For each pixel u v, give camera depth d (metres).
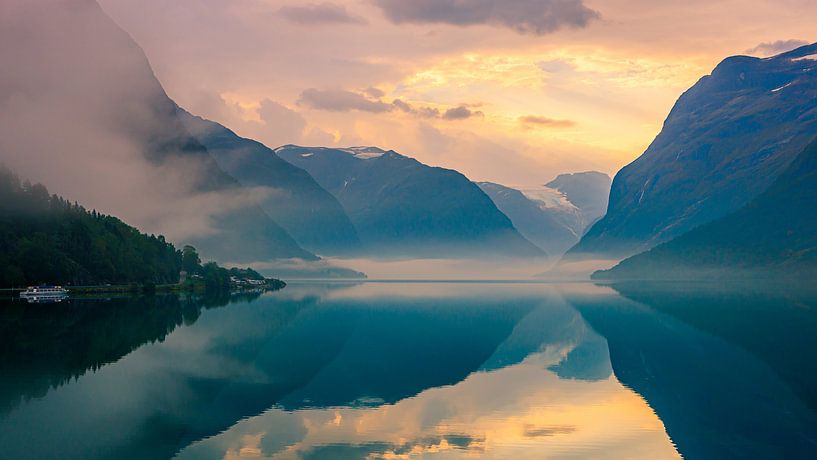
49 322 166.50
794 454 70.44
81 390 93.69
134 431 75.88
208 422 79.44
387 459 67.75
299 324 173.88
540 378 104.19
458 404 87.94
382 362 117.12
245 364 114.31
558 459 68.25
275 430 76.50
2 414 81.75
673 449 71.56
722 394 94.06
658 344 138.25
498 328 167.25
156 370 107.88
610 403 89.00
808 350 129.12
